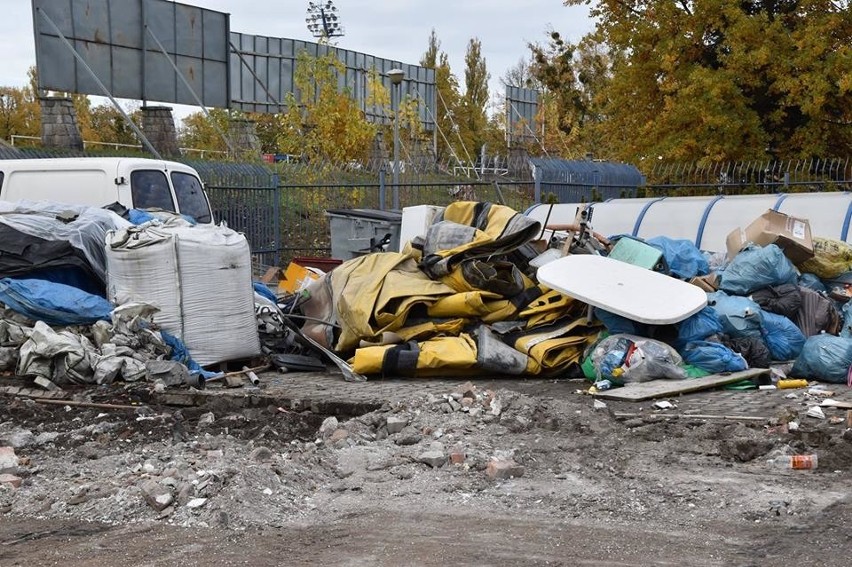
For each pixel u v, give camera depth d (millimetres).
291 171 20797
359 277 11531
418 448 7262
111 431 8102
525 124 47750
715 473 6605
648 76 27172
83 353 9750
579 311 10836
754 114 24562
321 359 11602
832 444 7090
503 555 4957
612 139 29141
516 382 10188
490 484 6438
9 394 9383
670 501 5973
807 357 9602
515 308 10922
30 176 13703
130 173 13531
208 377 10219
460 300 10812
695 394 9086
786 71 24141
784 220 11438
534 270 11516
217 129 27672
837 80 23641
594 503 5957
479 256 11156
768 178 20875
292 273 14805
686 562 4832
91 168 13547
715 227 14133
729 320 9953
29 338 9867
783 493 6055
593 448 7301
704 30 25531
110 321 10211
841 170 22359
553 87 50250
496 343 10438
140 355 10000
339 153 27375
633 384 9281
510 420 8031
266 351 11438
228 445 7520
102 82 23656
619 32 26844
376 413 8312
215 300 10656
